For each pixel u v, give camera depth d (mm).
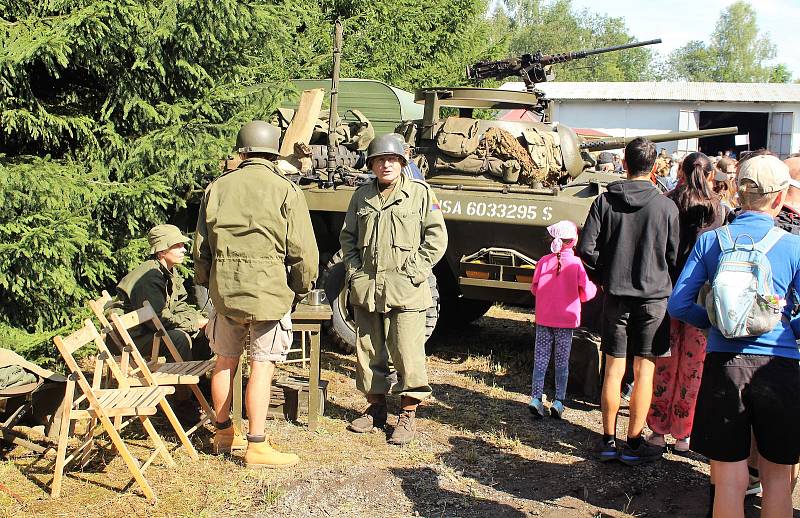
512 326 9445
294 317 5312
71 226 5969
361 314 5387
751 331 3299
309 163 8039
